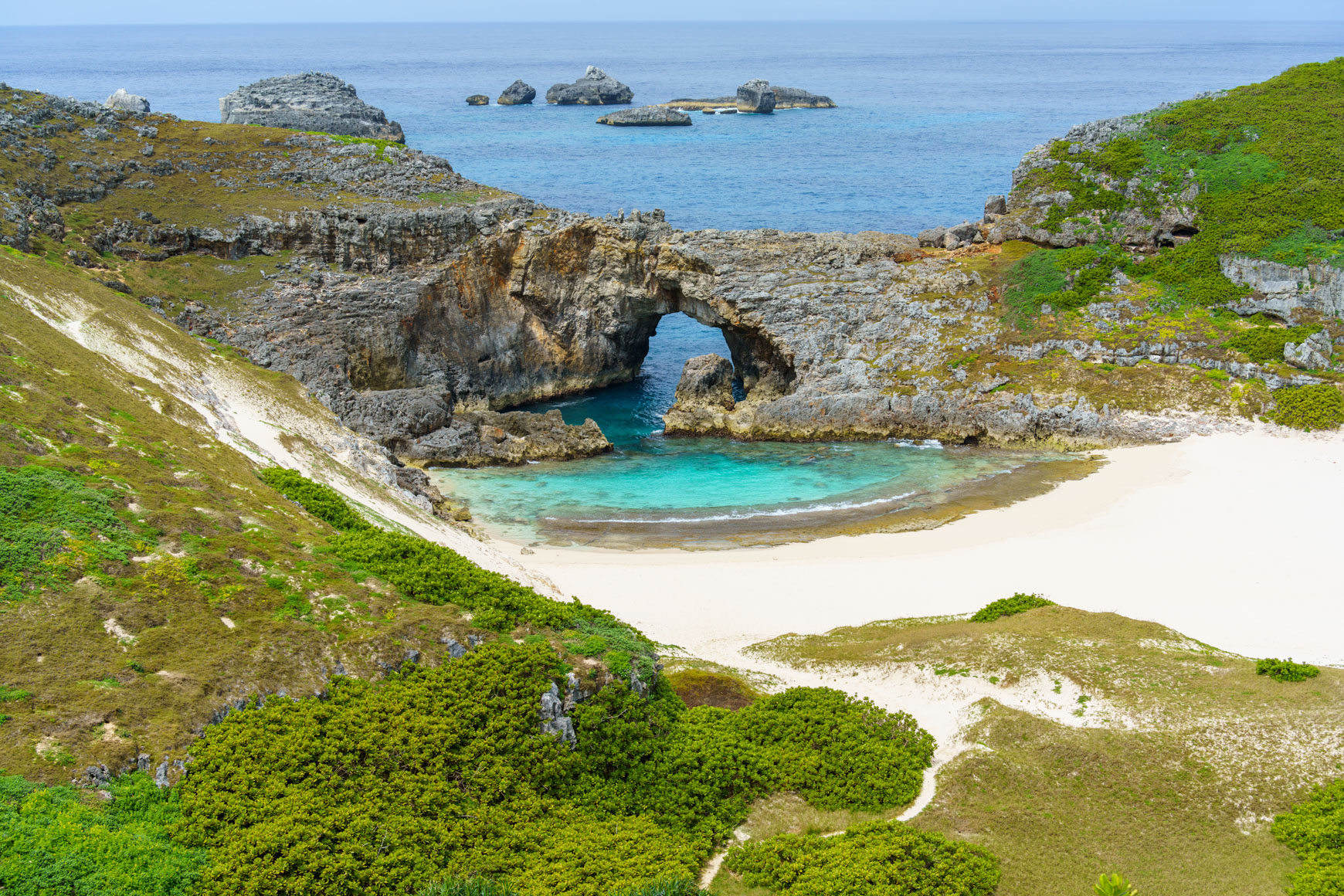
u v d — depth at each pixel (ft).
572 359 297.74
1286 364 241.14
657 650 145.38
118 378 164.04
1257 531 187.73
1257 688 118.52
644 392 302.86
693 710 124.16
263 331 249.14
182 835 84.64
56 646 97.76
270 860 83.41
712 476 232.12
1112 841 98.73
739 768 111.34
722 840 101.24
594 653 120.47
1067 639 134.92
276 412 205.46
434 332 276.21
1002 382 250.98
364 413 238.68
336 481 179.11
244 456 161.89
